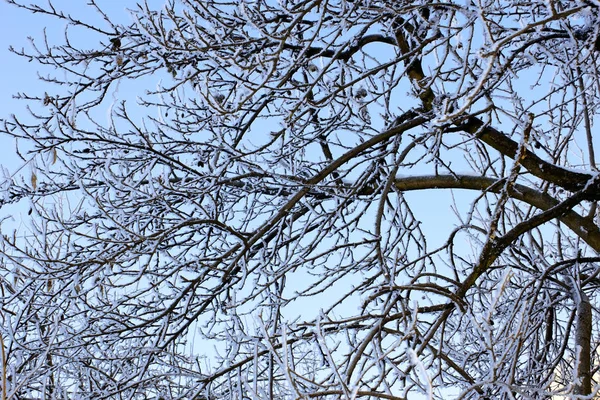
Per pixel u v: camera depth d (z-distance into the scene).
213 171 5.93
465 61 5.25
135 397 6.05
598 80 5.95
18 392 5.64
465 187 7.47
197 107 6.58
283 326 3.27
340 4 6.13
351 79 6.66
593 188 6.01
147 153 6.21
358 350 4.47
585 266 8.66
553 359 7.83
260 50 6.09
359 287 5.38
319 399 4.74
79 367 6.10
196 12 5.47
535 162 6.61
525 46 5.46
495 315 7.49
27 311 5.95
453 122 5.95
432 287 4.74
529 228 5.59
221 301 6.42
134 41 6.37
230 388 5.57
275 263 6.64
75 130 5.41
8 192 6.04
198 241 6.90
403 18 6.43
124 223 5.95
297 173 7.31
